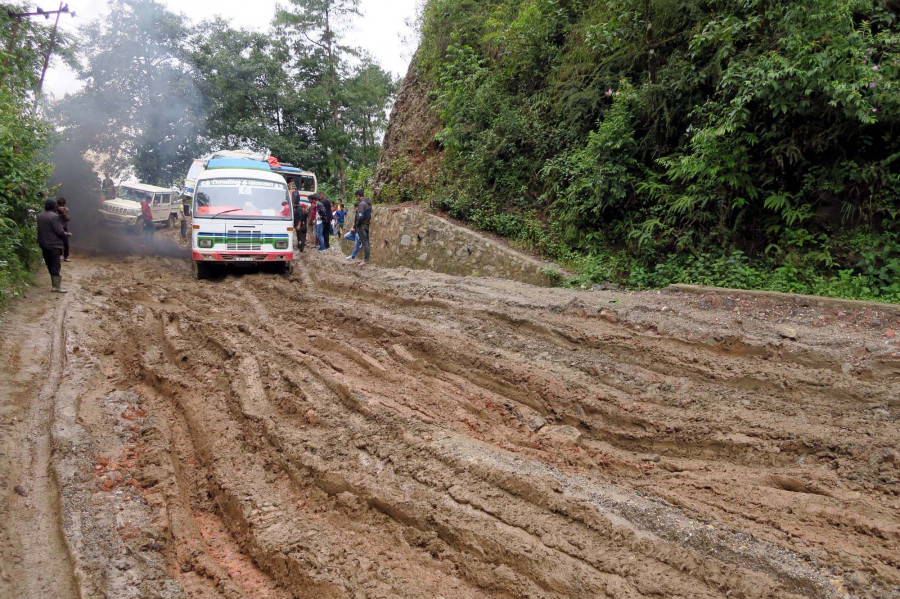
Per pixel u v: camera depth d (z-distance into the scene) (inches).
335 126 1322.6
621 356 248.7
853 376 206.7
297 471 172.9
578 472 167.2
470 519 140.8
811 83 289.4
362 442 182.9
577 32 495.5
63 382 241.8
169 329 317.1
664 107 381.7
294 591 125.0
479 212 514.6
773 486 155.6
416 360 253.0
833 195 320.8
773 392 206.4
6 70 500.4
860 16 325.7
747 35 336.8
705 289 309.4
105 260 619.2
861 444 164.6
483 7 677.9
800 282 304.0
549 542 131.4
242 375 244.1
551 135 502.6
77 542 139.4
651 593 116.3
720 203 345.1
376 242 581.6
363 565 128.8
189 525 153.8
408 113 762.2
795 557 123.3
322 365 256.4
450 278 410.3
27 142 435.2
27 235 436.5
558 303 308.0
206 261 490.6
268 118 1306.6
